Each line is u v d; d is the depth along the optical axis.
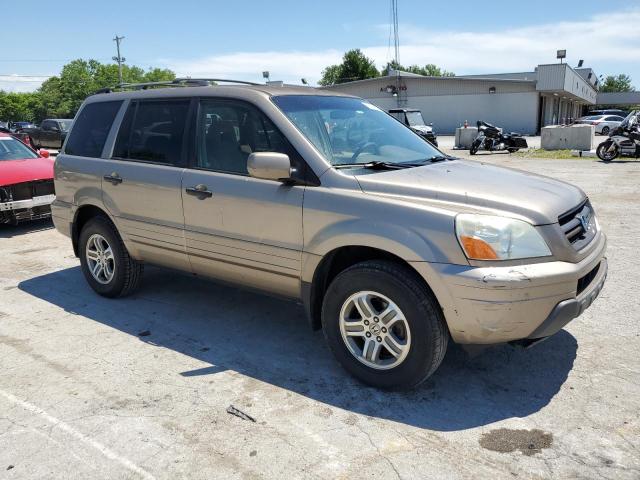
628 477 2.61
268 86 4.29
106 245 5.16
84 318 4.76
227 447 2.90
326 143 3.79
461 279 2.97
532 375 3.59
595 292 3.33
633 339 4.09
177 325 4.57
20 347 4.19
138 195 4.58
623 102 70.50
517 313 2.96
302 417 3.17
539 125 40.53
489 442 2.90
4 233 8.40
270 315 4.76
